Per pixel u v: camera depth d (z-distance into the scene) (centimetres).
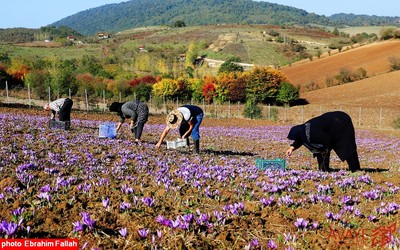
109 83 7012
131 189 781
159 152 1369
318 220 691
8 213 605
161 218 598
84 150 1266
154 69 12606
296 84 8300
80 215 623
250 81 6550
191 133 1467
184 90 6862
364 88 7162
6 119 2064
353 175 1138
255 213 711
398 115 4959
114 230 582
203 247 543
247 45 17050
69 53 16700
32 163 973
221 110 5488
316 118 1196
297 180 1007
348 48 11569
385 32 11250
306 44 18275
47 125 1922
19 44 18975
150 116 3994
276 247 549
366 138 3161
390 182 1084
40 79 5309
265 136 2797
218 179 976
